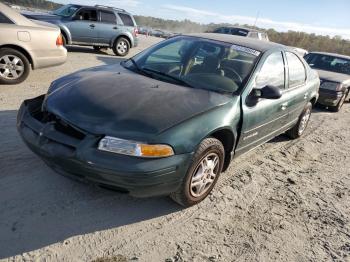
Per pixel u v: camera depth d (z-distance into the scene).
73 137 3.02
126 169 2.84
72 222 3.15
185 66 4.20
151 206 3.59
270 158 5.44
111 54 13.45
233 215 3.70
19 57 6.71
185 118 3.20
